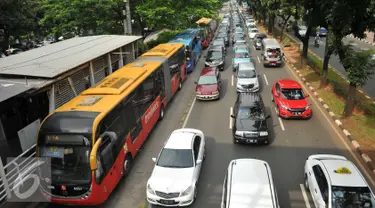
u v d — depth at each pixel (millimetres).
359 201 8984
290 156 13578
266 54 29422
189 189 10555
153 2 28219
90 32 29469
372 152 13242
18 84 12398
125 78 14680
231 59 33969
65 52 18094
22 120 14617
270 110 18906
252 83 21641
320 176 10086
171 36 37031
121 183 12219
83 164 9930
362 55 15500
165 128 17141
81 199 9961
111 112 11344
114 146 11297
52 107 13680
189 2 32844
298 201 10641
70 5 25703
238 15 85875
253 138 14305
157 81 17562
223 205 9531
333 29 15844
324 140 14844
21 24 37562
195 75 28375
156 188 10562
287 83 18797
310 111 17266
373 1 14047
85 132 10023
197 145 12773
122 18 29031
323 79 21516
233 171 10195
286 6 30828
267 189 9414
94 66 17750
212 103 20719
